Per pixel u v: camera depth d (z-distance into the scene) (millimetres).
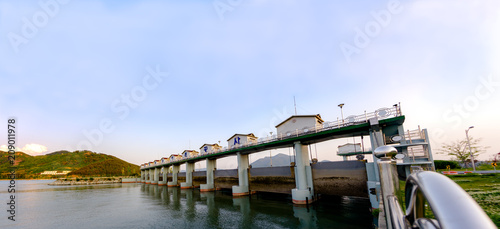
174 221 24094
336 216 21781
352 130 23344
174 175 65500
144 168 95062
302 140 28141
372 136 21312
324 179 27328
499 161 47219
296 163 28375
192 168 58062
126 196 48500
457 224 532
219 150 45500
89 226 23109
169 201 37812
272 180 34219
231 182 43031
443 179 842
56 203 39281
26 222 25219
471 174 29750
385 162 1914
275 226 20266
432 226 836
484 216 557
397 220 1538
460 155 46812
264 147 34750
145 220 24906
